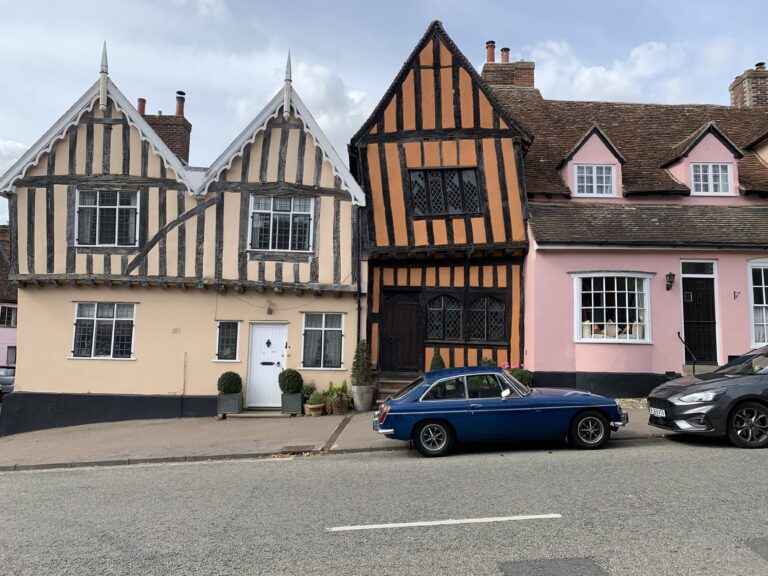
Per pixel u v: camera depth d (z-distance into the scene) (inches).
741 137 637.9
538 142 625.3
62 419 510.6
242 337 526.9
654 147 618.2
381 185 545.6
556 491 234.2
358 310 531.2
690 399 315.3
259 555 175.0
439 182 547.2
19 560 178.5
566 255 506.3
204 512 224.5
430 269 558.6
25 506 247.3
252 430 436.1
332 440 382.9
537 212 532.7
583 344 494.9
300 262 528.1
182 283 517.7
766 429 308.3
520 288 541.0
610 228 508.4
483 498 228.2
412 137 546.0
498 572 156.0
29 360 516.4
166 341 522.9
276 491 254.7
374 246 538.6
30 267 519.2
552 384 493.4
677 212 536.4
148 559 175.5
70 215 522.9
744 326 496.7
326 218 532.1
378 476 276.5
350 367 526.6
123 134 529.0
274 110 533.0
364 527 197.5
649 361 489.7
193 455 357.7
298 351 528.4
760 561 159.0
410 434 324.2
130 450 379.2
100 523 215.5
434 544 178.9
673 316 495.5
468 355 545.6
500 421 321.7
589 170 560.7
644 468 268.5
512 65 725.3
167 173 528.7
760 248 494.3
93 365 519.5
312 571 161.0
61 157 526.3
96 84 529.0
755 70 719.1
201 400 517.0
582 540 177.9
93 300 524.1
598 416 326.3
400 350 554.6
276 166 532.7
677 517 196.4
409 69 550.6
